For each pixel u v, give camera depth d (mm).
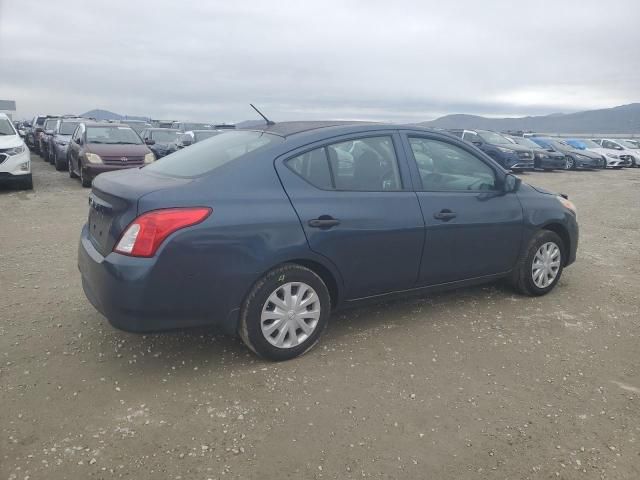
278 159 3471
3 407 2896
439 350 3756
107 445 2605
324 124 3953
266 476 2426
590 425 2904
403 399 3102
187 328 3203
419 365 3525
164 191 3107
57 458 2498
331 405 3014
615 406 3104
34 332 3863
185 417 2857
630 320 4449
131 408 2930
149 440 2654
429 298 4836
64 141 15984
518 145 21531
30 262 5730
